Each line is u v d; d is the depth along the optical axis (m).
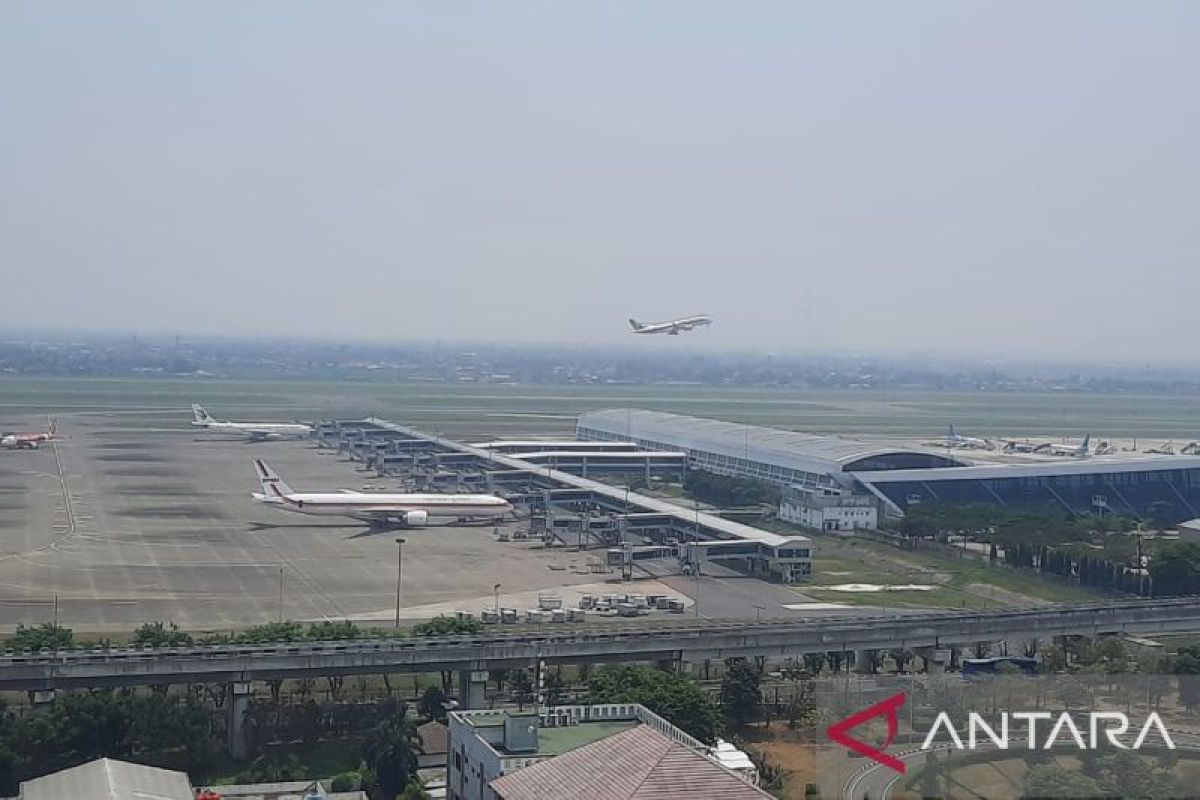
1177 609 188.00
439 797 121.81
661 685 136.88
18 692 149.25
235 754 136.50
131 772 113.94
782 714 148.25
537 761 100.44
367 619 193.12
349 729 142.38
